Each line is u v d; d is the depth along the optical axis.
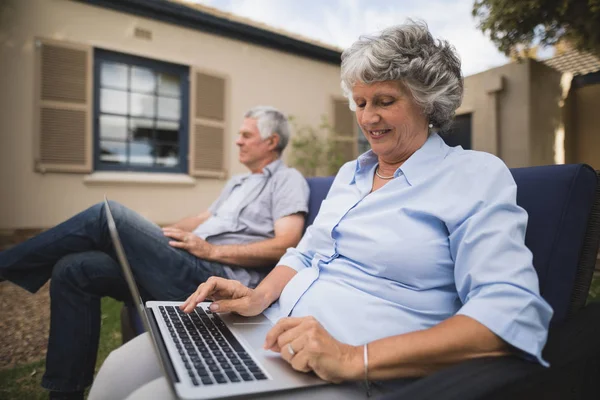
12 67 4.77
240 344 0.99
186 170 6.03
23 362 2.15
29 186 4.88
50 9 4.97
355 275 1.12
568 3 3.95
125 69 5.58
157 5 5.48
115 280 1.58
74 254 1.57
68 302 1.50
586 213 1.02
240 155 2.27
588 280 1.03
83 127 5.13
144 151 5.78
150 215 5.65
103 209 1.62
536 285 0.85
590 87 7.15
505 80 6.58
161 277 1.66
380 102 1.13
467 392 0.66
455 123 1.26
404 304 1.04
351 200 1.26
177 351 0.93
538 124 6.51
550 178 1.08
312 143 7.03
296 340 0.85
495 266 0.88
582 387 0.83
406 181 1.14
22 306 3.12
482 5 4.45
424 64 1.08
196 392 0.75
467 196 1.02
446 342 0.80
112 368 1.05
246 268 1.87
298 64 6.93
